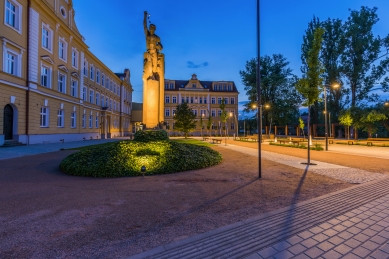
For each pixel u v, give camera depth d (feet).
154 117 47.37
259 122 25.32
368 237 11.29
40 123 76.59
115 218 13.61
